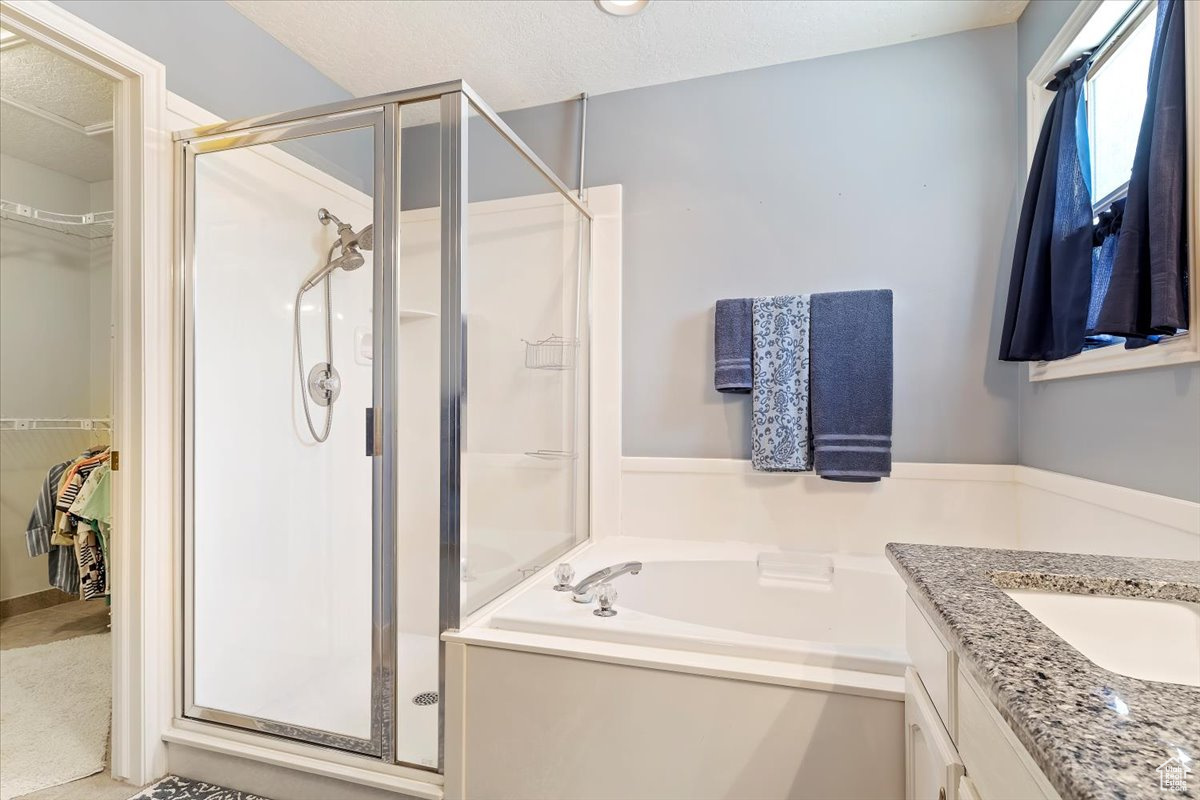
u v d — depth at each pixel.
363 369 1.56
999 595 0.76
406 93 1.52
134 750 1.63
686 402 2.33
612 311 2.38
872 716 1.16
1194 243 1.14
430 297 1.51
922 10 1.96
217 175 1.70
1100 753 0.40
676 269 2.35
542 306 2.01
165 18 1.73
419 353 1.52
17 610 3.10
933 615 0.73
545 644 1.37
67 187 3.36
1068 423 1.70
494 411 1.66
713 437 2.30
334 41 2.13
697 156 2.34
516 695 1.38
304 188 1.61
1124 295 1.22
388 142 1.53
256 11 1.98
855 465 2.01
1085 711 0.46
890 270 2.13
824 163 2.21
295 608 1.61
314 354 1.62
